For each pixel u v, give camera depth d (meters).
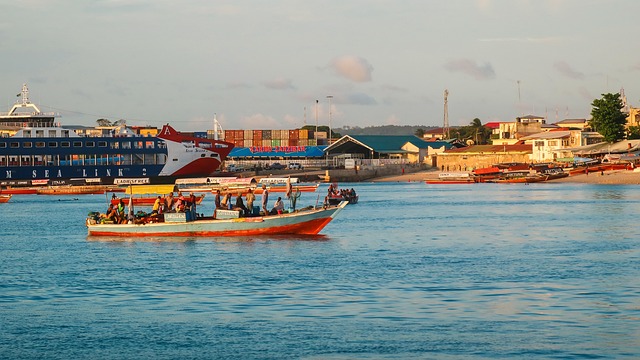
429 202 140.12
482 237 76.75
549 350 34.12
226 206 74.56
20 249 70.25
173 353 34.84
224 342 36.19
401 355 33.88
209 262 58.62
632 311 40.75
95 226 76.25
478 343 35.28
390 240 73.94
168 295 46.47
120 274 54.16
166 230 73.50
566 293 45.50
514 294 45.44
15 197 182.00
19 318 41.25
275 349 35.03
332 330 37.78
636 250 64.25
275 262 58.47
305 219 72.88
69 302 45.12
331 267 56.06
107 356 34.62
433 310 41.53
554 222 93.12
